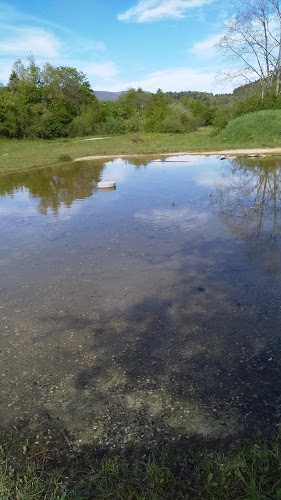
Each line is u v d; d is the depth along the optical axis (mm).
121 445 1931
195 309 3197
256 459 1755
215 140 18375
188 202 7191
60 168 12961
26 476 1760
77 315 3188
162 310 3211
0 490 1669
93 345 2760
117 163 13859
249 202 6918
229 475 1704
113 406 2188
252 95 24719
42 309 3316
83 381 2398
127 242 5039
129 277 3908
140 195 8062
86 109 38594
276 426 1984
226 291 3484
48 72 39750
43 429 2051
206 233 5250
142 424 2051
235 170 10633
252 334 2795
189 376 2400
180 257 4395
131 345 2744
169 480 1710
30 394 2301
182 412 2117
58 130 31828
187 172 10898
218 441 1917
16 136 29188
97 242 5109
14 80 39688
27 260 4547
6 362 2596
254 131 17625
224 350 2631
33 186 9750
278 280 3648
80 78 43656
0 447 1905
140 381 2377
